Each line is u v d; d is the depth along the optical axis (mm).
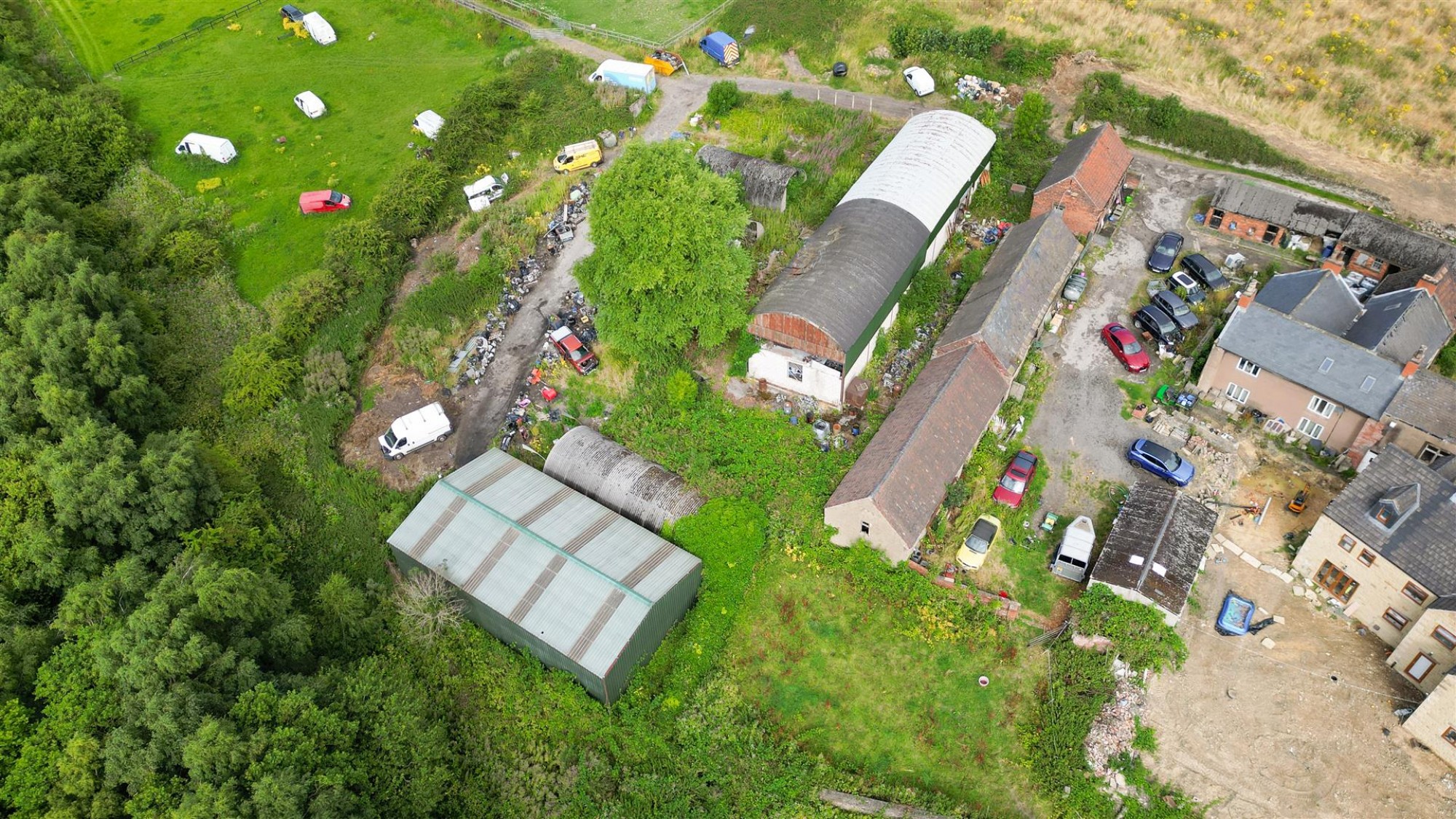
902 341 55812
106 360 54188
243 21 91062
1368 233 55438
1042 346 55250
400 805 38688
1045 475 49062
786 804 38938
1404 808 36812
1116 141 61812
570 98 77188
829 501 45875
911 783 39562
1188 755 38938
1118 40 73625
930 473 46031
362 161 74125
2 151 70438
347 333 60312
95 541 46594
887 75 74875
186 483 47781
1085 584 44594
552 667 43500
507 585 43844
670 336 52281
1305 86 67750
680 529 46469
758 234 62094
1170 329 53688
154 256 66875
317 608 46219
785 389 53938
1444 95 65438
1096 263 59500
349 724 39125
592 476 49250
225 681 39594
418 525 46625
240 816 34781
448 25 88000
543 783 40500
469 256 65062
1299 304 49438
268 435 54750
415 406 55938
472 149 73000
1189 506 44906
